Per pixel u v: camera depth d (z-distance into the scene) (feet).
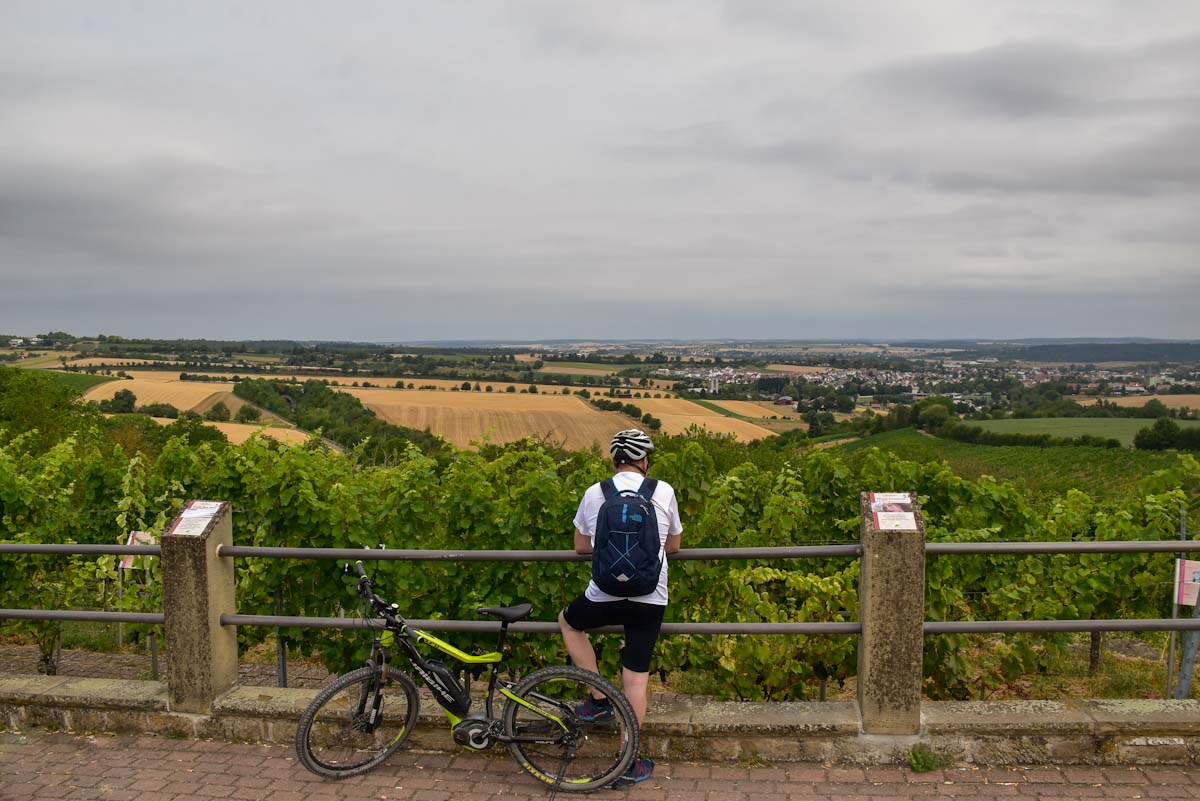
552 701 14.97
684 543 21.47
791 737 15.31
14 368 170.60
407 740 16.17
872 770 14.98
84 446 39.52
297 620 16.55
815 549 15.14
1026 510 25.70
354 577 19.83
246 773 15.37
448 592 19.49
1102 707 15.47
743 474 28.66
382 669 15.74
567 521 18.86
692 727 15.42
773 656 20.22
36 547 17.24
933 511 26.37
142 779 15.15
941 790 14.24
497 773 15.30
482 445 23.08
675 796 14.28
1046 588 23.72
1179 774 14.57
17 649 28.86
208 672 16.67
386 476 23.85
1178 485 24.66
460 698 15.35
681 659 20.74
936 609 21.09
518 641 18.88
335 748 15.90
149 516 28.94
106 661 27.30
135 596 25.96
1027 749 14.98
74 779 15.17
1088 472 195.72
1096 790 14.10
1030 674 25.50
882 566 14.89
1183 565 18.85
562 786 14.55
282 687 18.74
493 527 19.16
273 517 20.68
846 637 19.99
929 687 22.35
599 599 14.39
